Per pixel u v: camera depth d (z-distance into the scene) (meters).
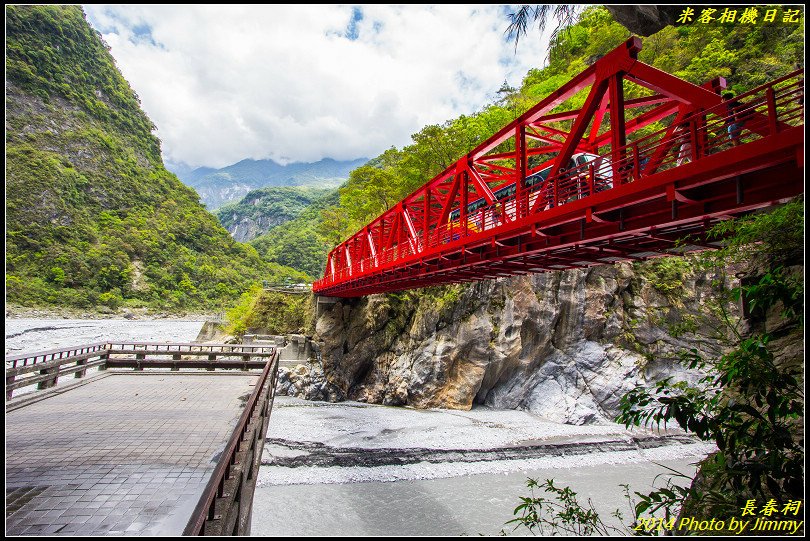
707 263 7.19
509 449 26.27
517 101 51.28
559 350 36.47
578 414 32.28
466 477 23.25
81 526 6.13
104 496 7.08
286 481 21.84
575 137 12.91
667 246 13.73
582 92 48.16
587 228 12.82
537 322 35.94
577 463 25.55
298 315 47.12
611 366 34.81
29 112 131.75
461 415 33.75
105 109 163.00
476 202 23.92
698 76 34.12
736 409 4.35
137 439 9.74
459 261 19.00
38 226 107.12
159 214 148.75
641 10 12.63
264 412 11.43
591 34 51.47
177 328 83.25
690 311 35.81
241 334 46.19
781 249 6.40
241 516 6.46
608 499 21.02
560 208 12.46
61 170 125.00
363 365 41.66
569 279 36.53
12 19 137.00
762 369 4.23
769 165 7.78
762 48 32.22
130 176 150.50
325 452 24.78
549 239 14.23
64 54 156.25
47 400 12.78
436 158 47.00
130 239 126.56
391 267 23.80
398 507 19.80
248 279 146.12
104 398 13.15
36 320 80.00
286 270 167.50
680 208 10.30
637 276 37.88
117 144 157.62
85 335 63.75
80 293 101.31
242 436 8.12
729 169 8.40
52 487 7.33
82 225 118.12
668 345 35.16
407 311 41.44
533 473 24.00
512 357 35.47
